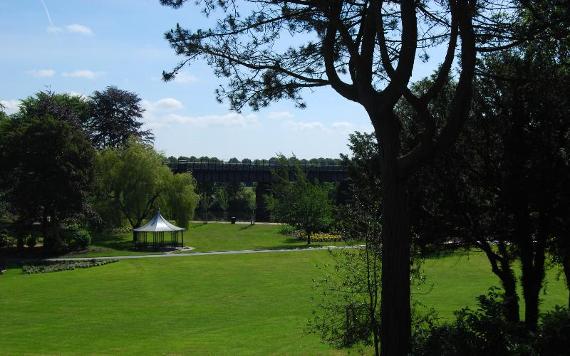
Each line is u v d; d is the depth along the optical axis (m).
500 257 14.55
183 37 11.49
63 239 50.66
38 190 46.78
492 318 7.96
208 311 27.14
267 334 22.11
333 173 76.38
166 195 61.72
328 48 11.00
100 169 58.81
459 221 13.88
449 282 31.77
